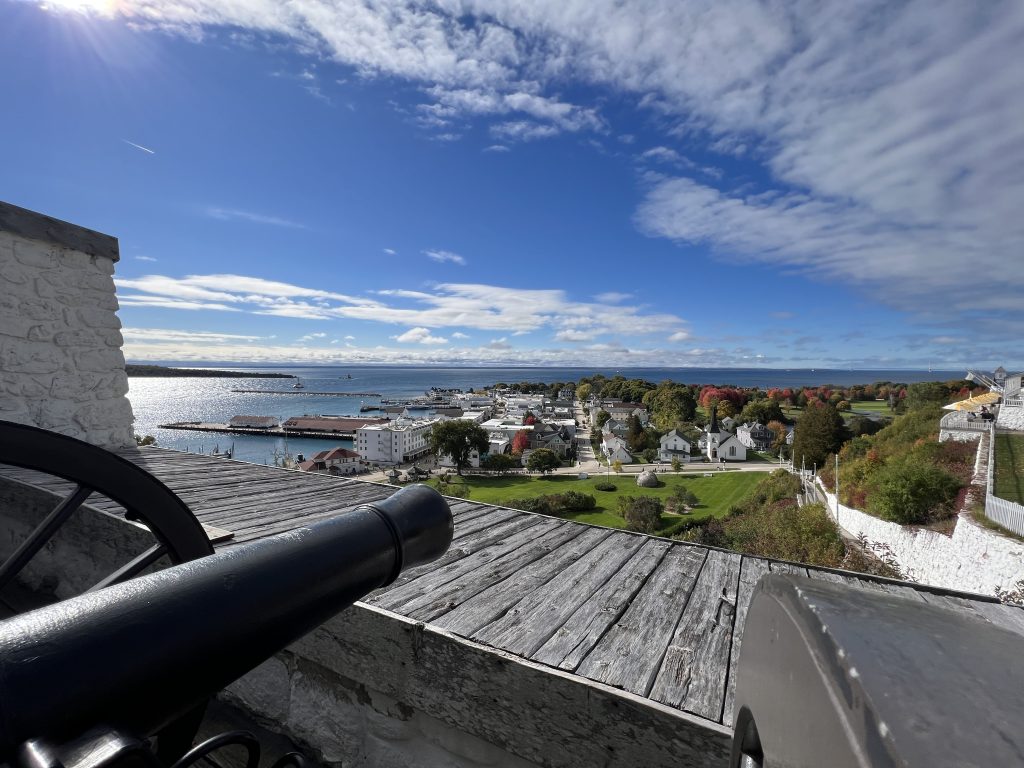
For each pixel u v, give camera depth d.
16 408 4.27
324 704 1.90
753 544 20.86
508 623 1.80
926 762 0.32
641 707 1.29
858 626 0.50
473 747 1.60
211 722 2.08
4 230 4.13
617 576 2.26
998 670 0.43
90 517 2.61
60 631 0.62
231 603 0.79
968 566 13.23
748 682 0.71
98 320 4.84
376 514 1.20
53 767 0.53
